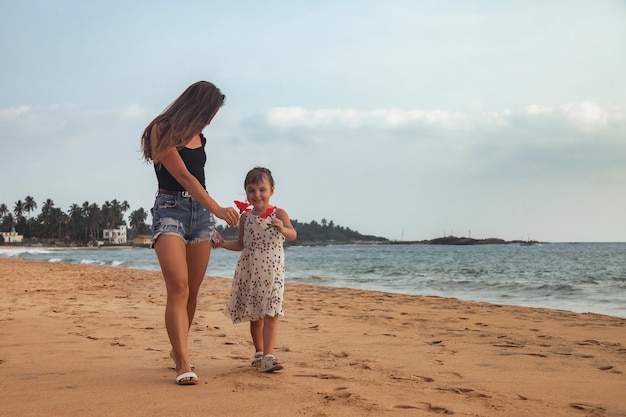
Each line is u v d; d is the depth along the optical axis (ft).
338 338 18.03
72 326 20.18
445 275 77.56
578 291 46.70
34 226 492.13
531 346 16.43
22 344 15.97
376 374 11.90
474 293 45.29
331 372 12.04
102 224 528.63
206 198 11.30
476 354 14.94
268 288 12.28
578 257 183.32
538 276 75.20
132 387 10.18
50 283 47.83
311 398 9.46
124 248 499.51
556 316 25.05
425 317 24.43
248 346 16.10
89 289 41.22
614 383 11.38
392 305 30.12
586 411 9.23
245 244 12.70
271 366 11.59
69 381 10.69
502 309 28.04
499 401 9.71
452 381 11.37
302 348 15.90
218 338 17.72
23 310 25.91
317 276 73.51
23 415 8.31
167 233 11.28
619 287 50.85
